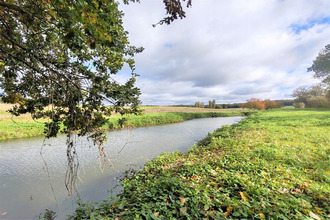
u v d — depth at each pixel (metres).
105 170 6.84
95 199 4.86
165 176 4.47
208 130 18.02
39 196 5.15
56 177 6.40
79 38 2.07
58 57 2.88
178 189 3.36
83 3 1.70
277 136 8.38
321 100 37.72
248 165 4.44
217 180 3.82
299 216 2.38
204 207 2.65
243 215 2.42
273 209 2.54
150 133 15.83
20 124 14.44
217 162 5.02
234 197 2.99
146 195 3.28
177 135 14.74
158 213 2.57
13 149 9.91
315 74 33.66
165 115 28.75
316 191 3.10
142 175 5.29
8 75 2.70
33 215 4.36
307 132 9.07
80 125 2.88
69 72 2.71
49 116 2.84
